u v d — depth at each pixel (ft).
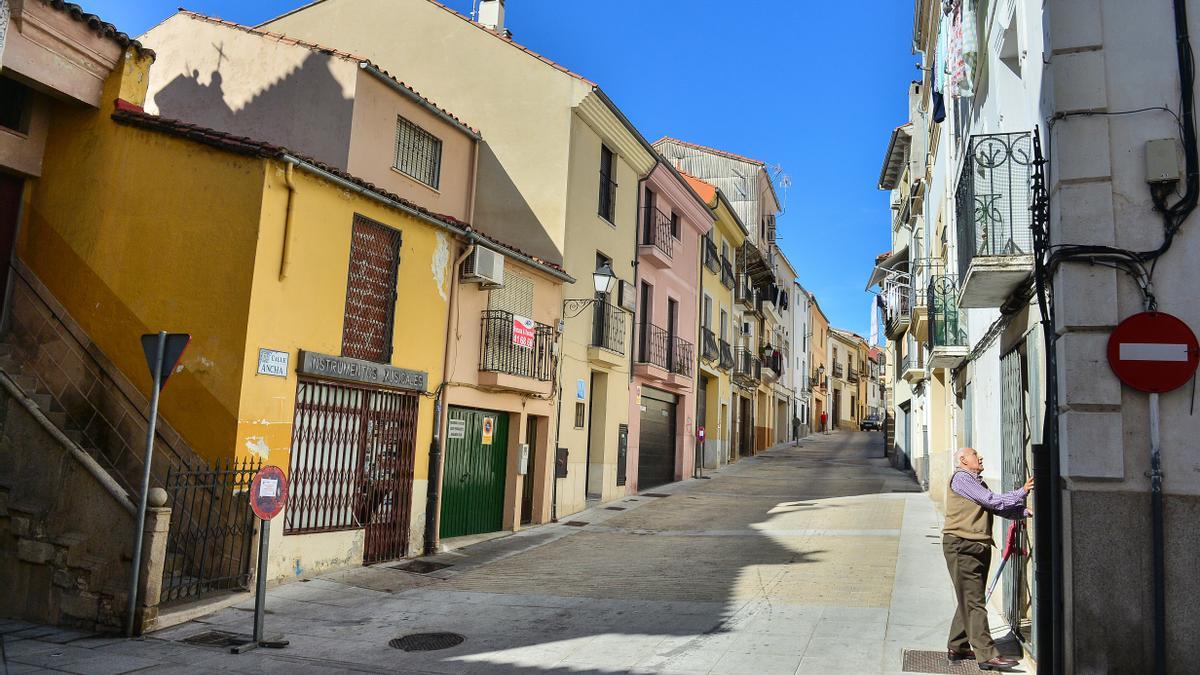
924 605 27.99
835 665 21.62
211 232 31.22
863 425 200.75
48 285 33.40
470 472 44.42
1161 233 18.39
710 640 24.29
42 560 25.94
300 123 44.14
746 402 112.88
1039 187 19.80
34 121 34.01
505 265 46.88
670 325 75.92
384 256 37.42
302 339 32.40
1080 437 18.17
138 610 24.50
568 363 54.34
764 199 120.88
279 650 23.56
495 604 29.76
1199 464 17.51
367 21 61.36
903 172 84.99
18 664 21.18
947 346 41.29
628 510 56.54
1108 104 19.07
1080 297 18.61
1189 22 18.95
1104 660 17.51
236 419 29.43
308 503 32.86
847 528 46.19
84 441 31.48
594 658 22.77
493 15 66.13
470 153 54.70
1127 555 17.67
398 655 23.29
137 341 31.68
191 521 29.25
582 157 57.21
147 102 49.34
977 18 34.24
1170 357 17.71
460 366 42.42
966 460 22.58
